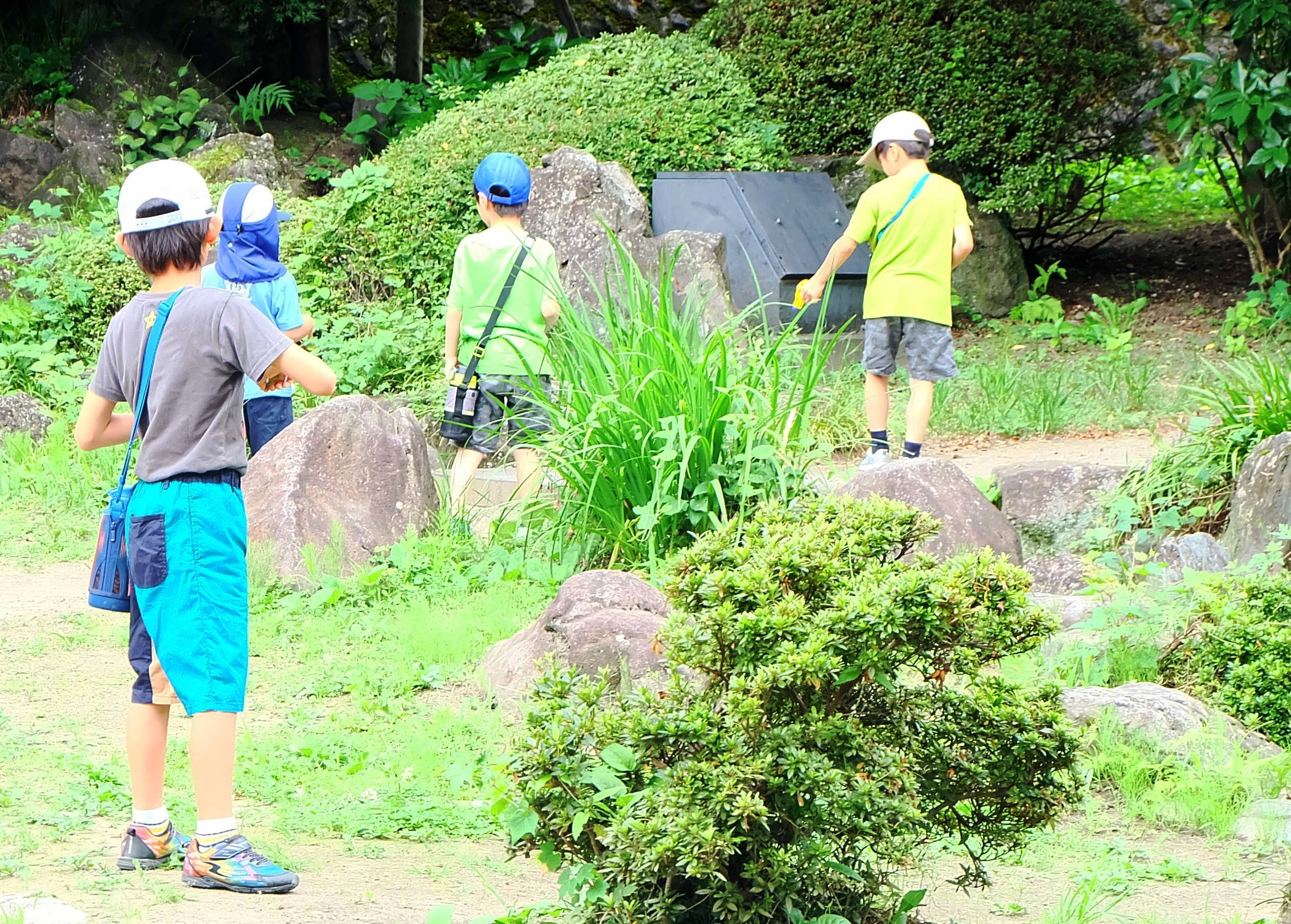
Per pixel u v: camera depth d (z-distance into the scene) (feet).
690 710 13.23
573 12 93.81
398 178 55.16
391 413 35.50
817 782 12.56
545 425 35.09
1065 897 16.52
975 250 62.80
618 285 49.67
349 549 32.53
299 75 84.23
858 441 43.62
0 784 19.84
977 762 13.85
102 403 16.51
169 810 18.90
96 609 30.48
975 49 61.52
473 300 35.27
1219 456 33.83
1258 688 23.35
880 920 13.70
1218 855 18.45
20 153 69.15
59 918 14.05
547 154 53.88
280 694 25.22
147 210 16.24
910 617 12.95
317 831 18.51
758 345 35.65
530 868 17.31
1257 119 56.29
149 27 78.38
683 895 13.14
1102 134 66.69
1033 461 38.55
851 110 63.00
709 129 59.52
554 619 25.04
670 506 30.42
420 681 25.76
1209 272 68.59
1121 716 21.84
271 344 15.89
